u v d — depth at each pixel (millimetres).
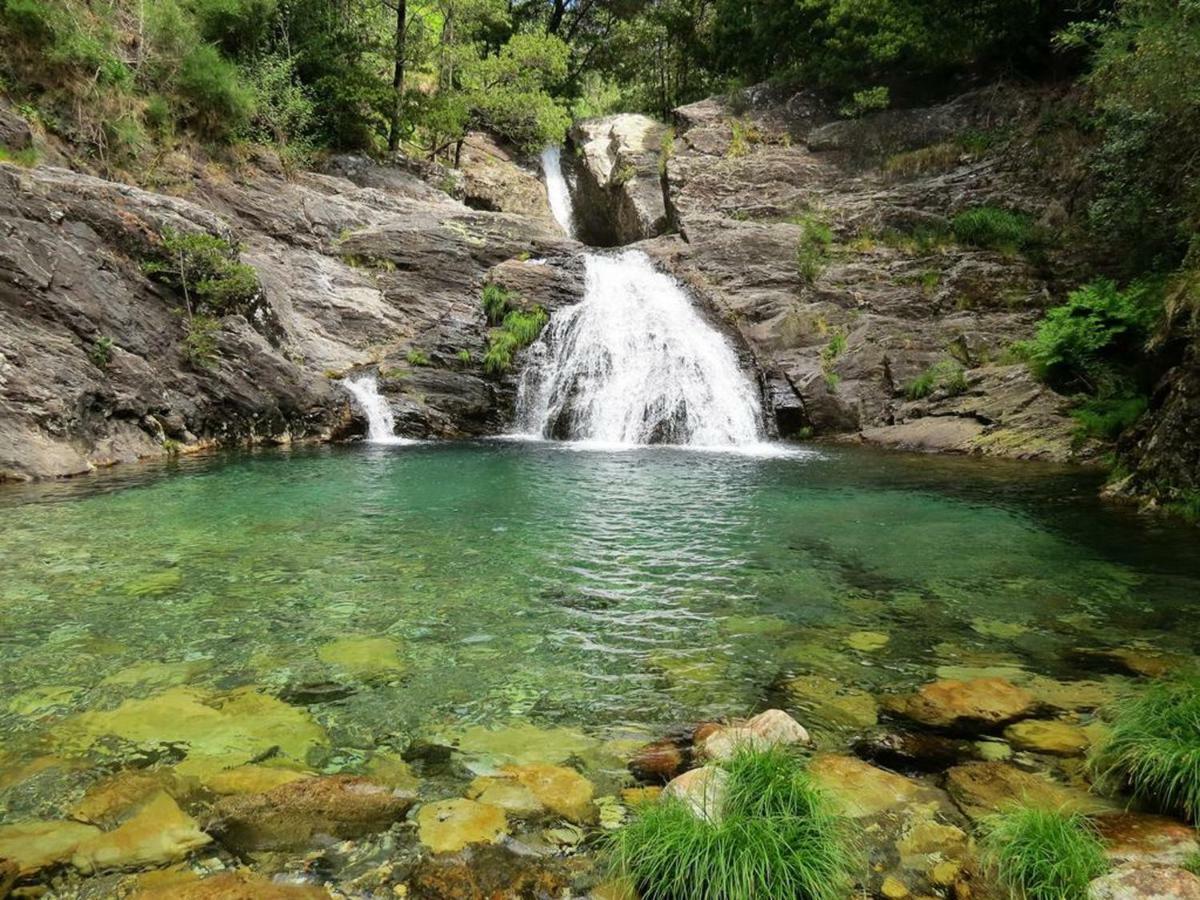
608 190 29688
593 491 9758
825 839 2545
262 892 2346
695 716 3689
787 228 20922
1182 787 2826
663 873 2434
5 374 10156
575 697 3893
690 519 8141
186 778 3039
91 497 8781
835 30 26031
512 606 5320
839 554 6770
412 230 19625
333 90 23234
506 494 9484
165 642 4559
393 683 4039
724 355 17688
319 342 16375
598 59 38531
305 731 3482
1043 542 7184
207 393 13289
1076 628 4922
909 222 20391
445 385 16672
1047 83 22250
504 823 2771
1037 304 17625
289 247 17906
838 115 26047
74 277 11586
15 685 3932
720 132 25734
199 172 17266
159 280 13117
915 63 25578
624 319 18500
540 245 20891
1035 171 19938
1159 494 8664
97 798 2883
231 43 20891
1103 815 2811
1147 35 10547
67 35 14844
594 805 2900
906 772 3133
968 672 4207
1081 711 3707
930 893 2424
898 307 18344
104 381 11500
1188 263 9594
